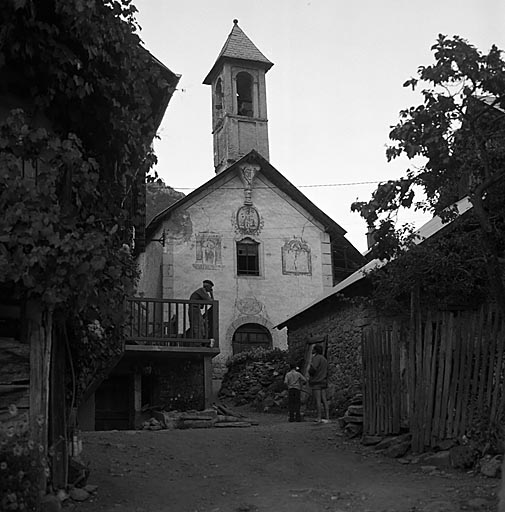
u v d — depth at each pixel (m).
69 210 7.25
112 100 8.05
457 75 8.91
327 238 27.64
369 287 16.23
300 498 7.89
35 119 8.09
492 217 10.24
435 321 10.38
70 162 6.95
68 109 8.22
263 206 27.16
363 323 16.50
